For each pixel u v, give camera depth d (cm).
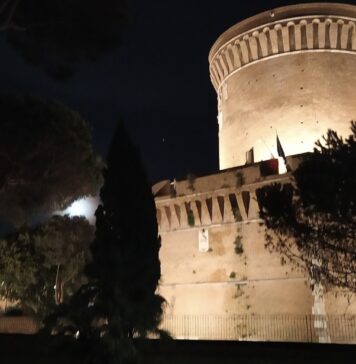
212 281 2841
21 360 2044
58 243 3469
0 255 3434
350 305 2345
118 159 1470
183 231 3030
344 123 3106
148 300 1352
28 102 2269
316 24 3178
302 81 3180
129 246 1377
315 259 1947
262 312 2595
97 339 1264
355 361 1778
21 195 2408
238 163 3319
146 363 1458
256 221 2731
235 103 3459
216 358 1948
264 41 3306
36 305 3422
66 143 2344
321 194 1655
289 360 1858
